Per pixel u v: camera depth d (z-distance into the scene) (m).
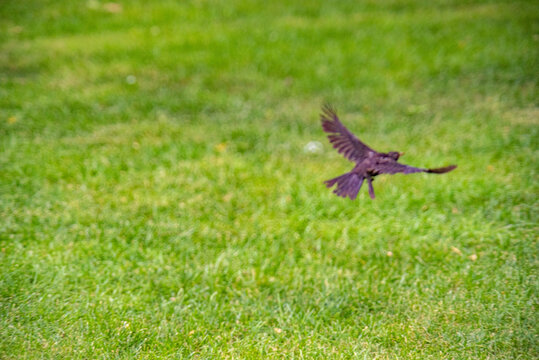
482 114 16.70
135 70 20.11
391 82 19.00
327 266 11.02
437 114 17.03
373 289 10.34
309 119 17.06
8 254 10.91
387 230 11.91
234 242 11.67
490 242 11.37
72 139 15.80
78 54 21.31
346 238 11.75
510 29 21.83
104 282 10.27
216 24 23.58
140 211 12.60
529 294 9.89
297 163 14.61
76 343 8.91
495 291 9.98
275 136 16.02
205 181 13.69
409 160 14.26
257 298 10.23
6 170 13.97
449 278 10.47
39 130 16.27
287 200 13.05
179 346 9.02
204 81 19.41
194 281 10.56
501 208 12.30
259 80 19.42
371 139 15.67
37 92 18.61
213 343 9.05
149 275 10.66
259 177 13.86
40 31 23.45
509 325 9.31
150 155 14.87
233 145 15.48
